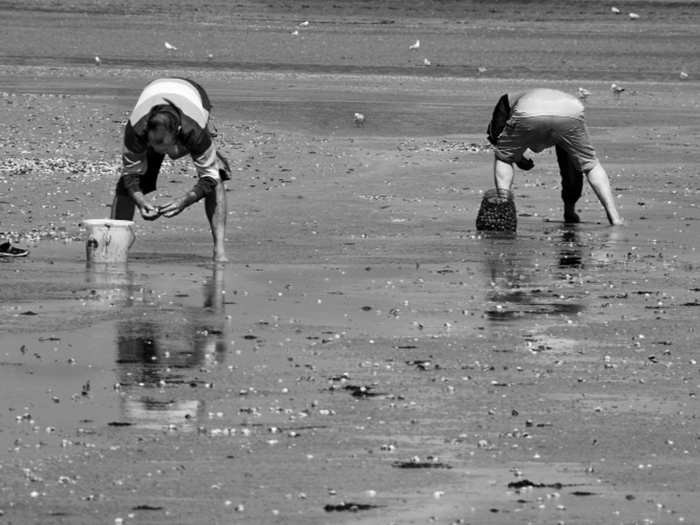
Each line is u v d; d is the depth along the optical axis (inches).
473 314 1314.0
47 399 975.0
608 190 2012.8
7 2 7175.2
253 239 1792.6
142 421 922.7
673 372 1092.5
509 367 1100.5
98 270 1518.2
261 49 5802.2
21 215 1924.2
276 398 990.4
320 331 1221.7
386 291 1427.2
